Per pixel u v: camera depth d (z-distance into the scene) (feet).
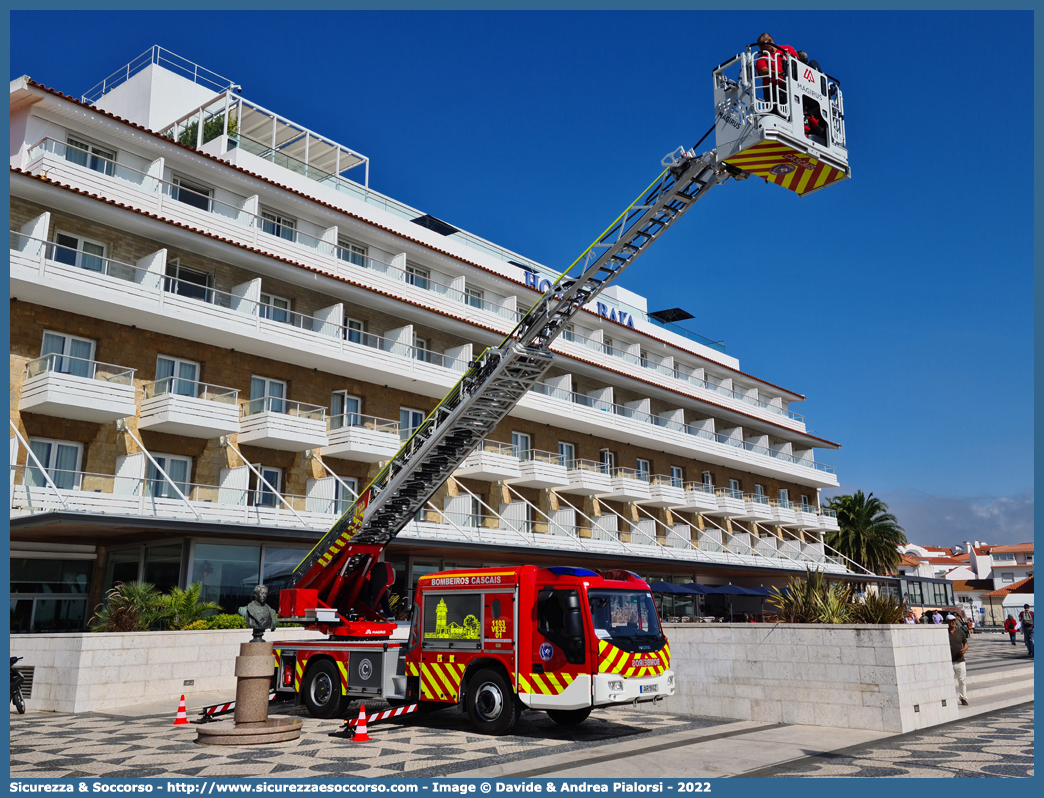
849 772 32.81
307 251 102.32
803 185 41.19
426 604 47.65
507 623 43.37
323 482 93.81
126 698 57.31
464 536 106.42
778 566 159.12
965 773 32.35
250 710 41.19
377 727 46.39
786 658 47.88
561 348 138.00
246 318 88.69
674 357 171.83
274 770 33.55
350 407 104.47
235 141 107.86
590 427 133.90
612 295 168.25
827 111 39.78
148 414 82.12
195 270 90.27
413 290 115.34
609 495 135.74
